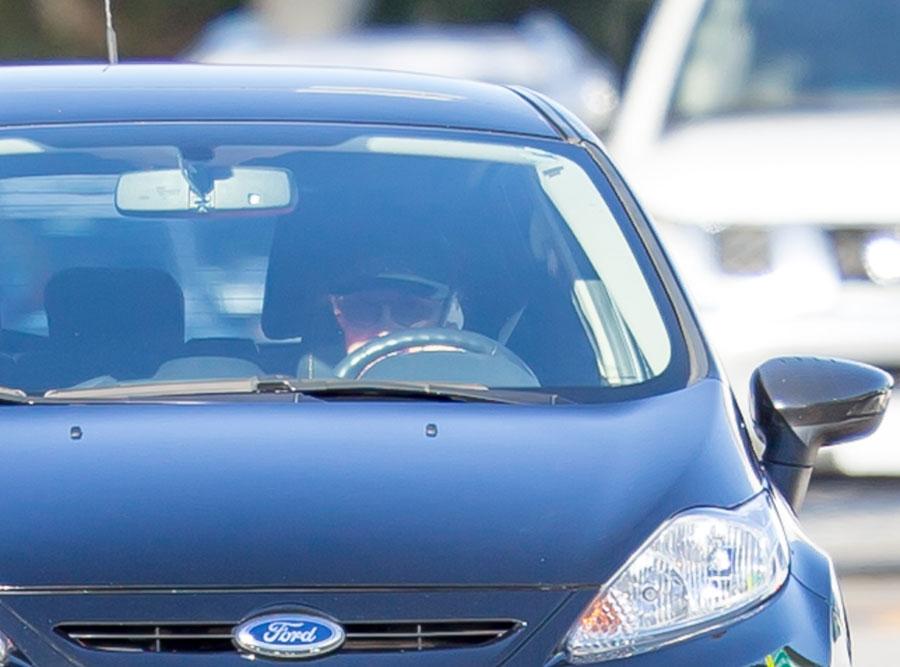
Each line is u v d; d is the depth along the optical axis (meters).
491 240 17.67
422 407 15.62
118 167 17.73
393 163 18.17
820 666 14.23
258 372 16.45
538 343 16.97
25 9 122.50
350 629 13.58
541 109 19.56
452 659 13.50
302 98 18.84
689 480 14.77
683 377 16.45
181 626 13.49
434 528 14.12
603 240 17.77
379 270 17.30
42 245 17.23
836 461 28.69
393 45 67.50
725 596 14.09
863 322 29.09
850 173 29.59
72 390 15.95
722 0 33.59
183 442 14.91
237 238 17.39
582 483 14.63
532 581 13.84
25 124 18.16
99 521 14.07
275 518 14.12
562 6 112.25
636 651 13.71
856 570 26.64
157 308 16.88
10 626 13.42
